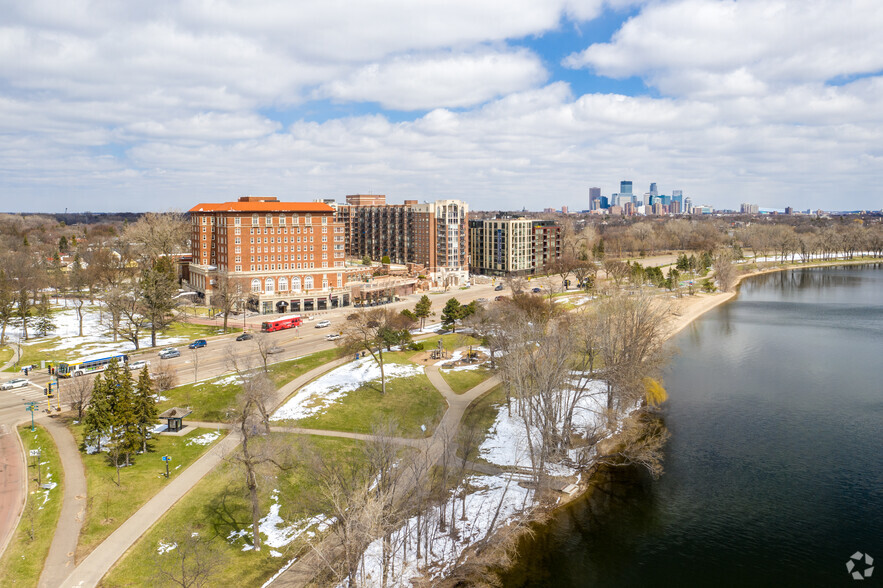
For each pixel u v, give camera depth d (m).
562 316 130.25
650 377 103.56
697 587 58.66
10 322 152.50
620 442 89.81
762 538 66.38
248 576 58.38
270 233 185.62
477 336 134.50
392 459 66.94
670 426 97.81
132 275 182.88
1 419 91.69
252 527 66.62
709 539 66.50
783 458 85.56
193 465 78.25
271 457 68.81
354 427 93.38
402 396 107.56
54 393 103.19
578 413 98.12
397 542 62.56
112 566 57.88
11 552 59.38
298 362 123.56
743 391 114.88
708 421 99.56
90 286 177.62
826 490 76.44
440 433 90.06
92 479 73.25
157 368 109.31
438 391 111.06
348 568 51.28
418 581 57.50
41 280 171.62
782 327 174.62
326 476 70.81
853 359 137.50
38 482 72.75
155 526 64.62
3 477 74.38
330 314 180.88
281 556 61.78
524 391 79.62
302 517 68.50
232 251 179.62
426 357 132.38
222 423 92.19
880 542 65.25
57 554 59.47
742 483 78.62
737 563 62.12
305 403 101.94
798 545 64.94
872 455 86.00
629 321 100.75
